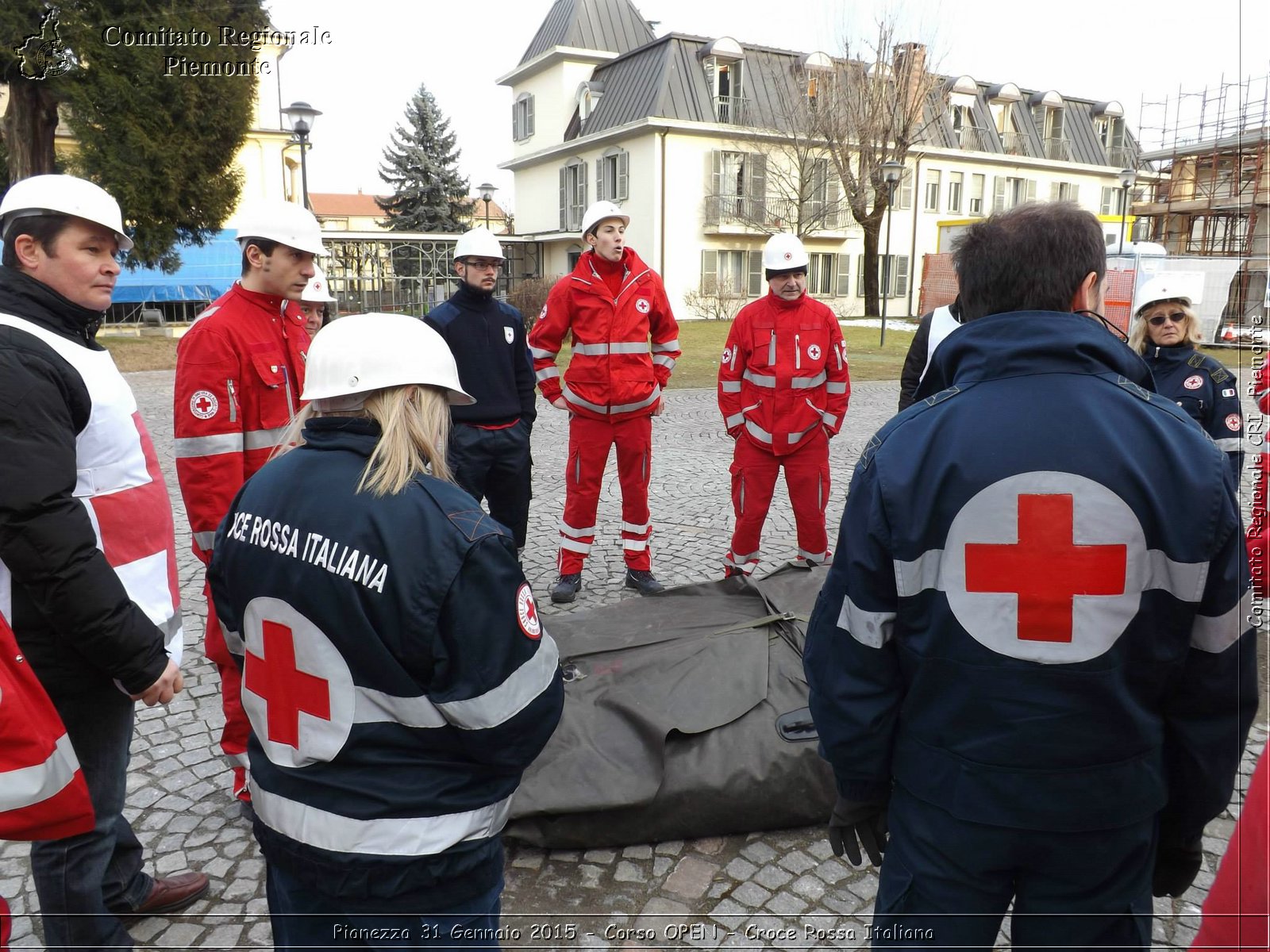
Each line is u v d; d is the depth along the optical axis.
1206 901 1.24
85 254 1.96
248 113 16.61
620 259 4.68
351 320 1.51
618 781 2.66
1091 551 1.28
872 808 1.67
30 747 1.70
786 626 3.26
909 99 26.17
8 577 1.85
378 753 1.39
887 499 1.37
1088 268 1.40
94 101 14.95
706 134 28.44
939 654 1.37
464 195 47.97
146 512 2.14
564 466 8.58
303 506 1.40
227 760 3.20
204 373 2.69
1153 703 1.36
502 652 1.36
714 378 14.88
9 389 1.70
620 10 33.94
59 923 2.04
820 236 30.81
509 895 2.51
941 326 4.73
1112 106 36.47
